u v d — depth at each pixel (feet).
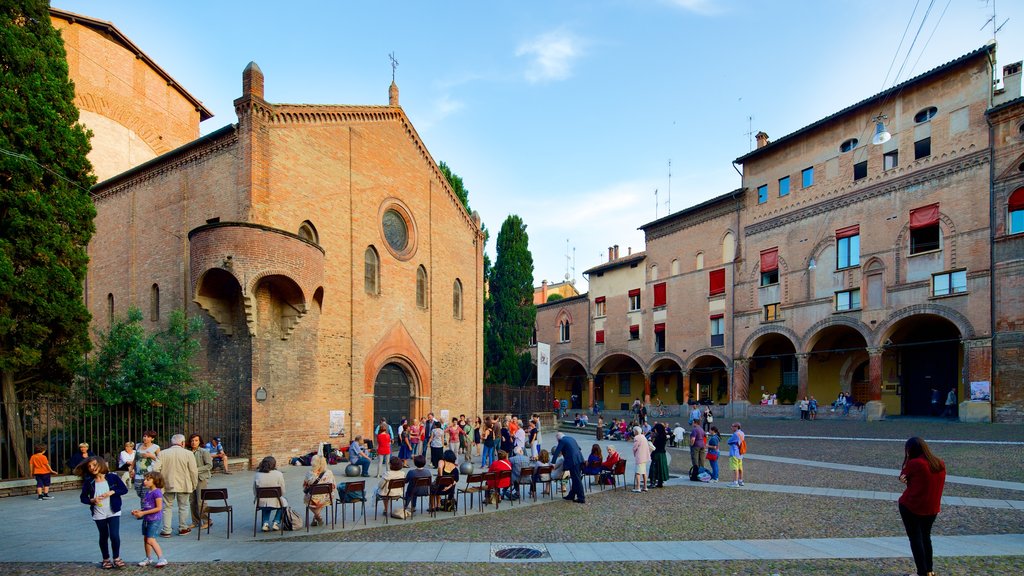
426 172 103.86
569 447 50.90
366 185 88.94
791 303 127.44
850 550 31.91
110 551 33.45
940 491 26.81
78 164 61.67
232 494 52.06
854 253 116.37
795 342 126.00
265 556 32.19
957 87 101.96
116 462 58.70
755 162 138.72
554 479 52.13
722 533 36.63
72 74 106.52
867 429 96.07
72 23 106.83
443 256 107.45
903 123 109.70
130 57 116.26
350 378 82.48
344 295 82.94
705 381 160.97
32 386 59.88
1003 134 95.40
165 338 70.95
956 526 36.88
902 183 108.78
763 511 43.39
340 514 45.47
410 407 97.19
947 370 112.37
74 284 59.72
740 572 28.32
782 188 132.16
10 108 56.08
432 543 34.99
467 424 83.41
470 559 31.14
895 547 32.45
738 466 55.98
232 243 64.80
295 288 70.13
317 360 76.84
